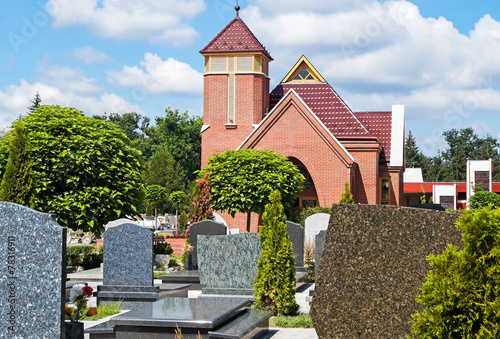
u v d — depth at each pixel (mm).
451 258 6805
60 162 22562
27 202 14297
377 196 40625
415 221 8289
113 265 15586
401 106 44625
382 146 43188
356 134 40781
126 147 24859
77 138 23047
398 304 8234
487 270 6453
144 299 15055
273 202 14047
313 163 39000
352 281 8422
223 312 10883
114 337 10477
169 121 88188
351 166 38469
